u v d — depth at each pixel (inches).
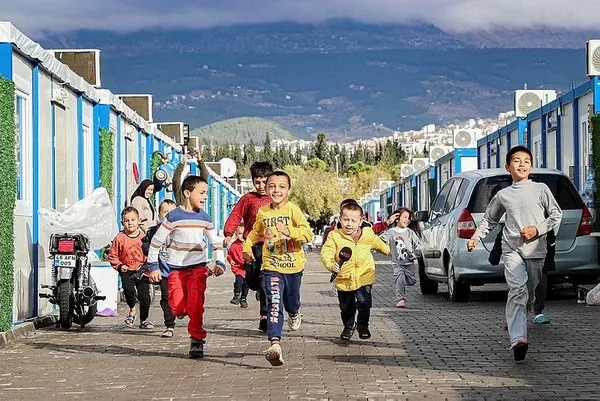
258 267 519.5
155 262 459.8
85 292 576.4
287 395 345.4
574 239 669.3
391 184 3080.7
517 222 431.8
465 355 433.4
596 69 852.6
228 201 2454.5
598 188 773.3
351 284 485.1
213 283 1115.3
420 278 808.9
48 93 675.4
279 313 420.8
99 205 666.2
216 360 438.6
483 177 689.0
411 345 470.6
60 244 577.3
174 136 1659.7
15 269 571.2
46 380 391.2
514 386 353.4
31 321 581.6
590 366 396.2
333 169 6112.2
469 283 695.7
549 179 676.1
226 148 7362.2
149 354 463.8
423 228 800.3
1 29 547.5
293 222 438.0
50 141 679.1
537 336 488.7
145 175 1192.2
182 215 454.6
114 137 965.8
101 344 504.4
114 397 351.6
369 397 338.0
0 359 451.5
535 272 432.5
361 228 491.8
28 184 616.7
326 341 493.4
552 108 1032.2
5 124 514.3
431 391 346.9
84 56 904.9
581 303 660.1
